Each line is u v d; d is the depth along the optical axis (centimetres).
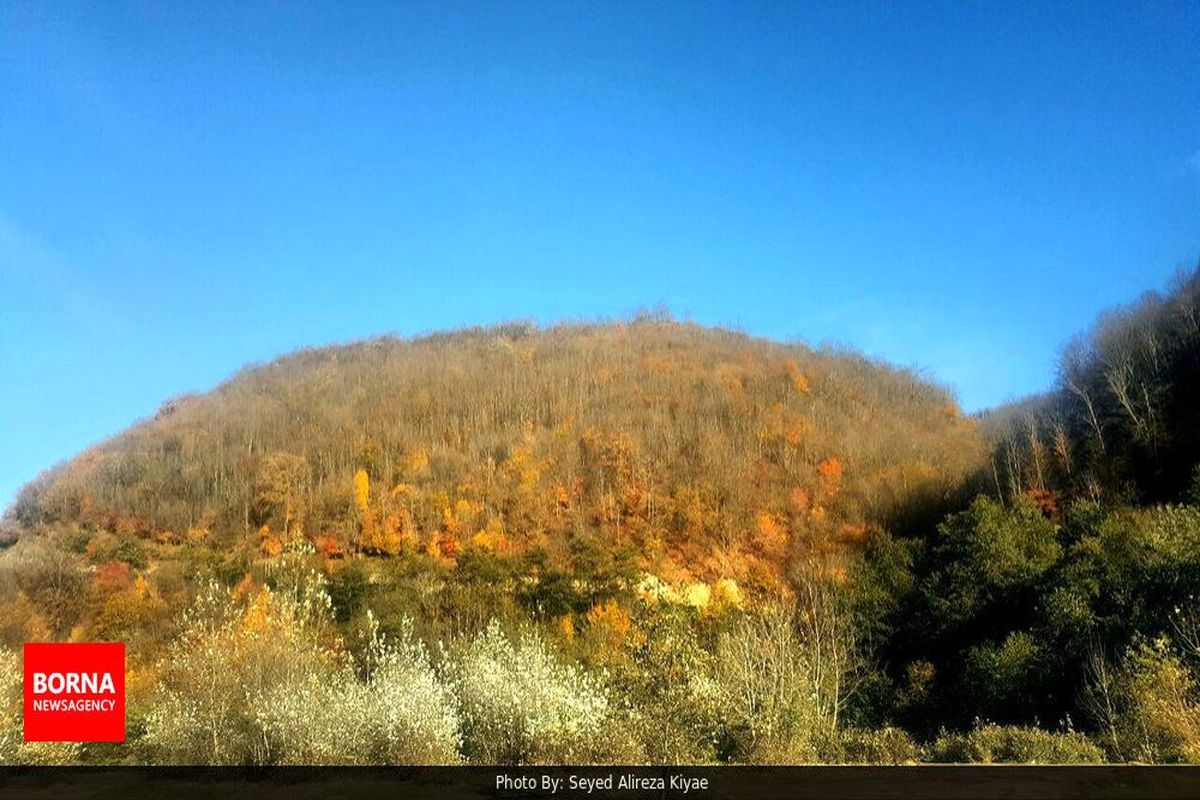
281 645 1240
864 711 1830
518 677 1121
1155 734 1066
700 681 1154
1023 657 1764
